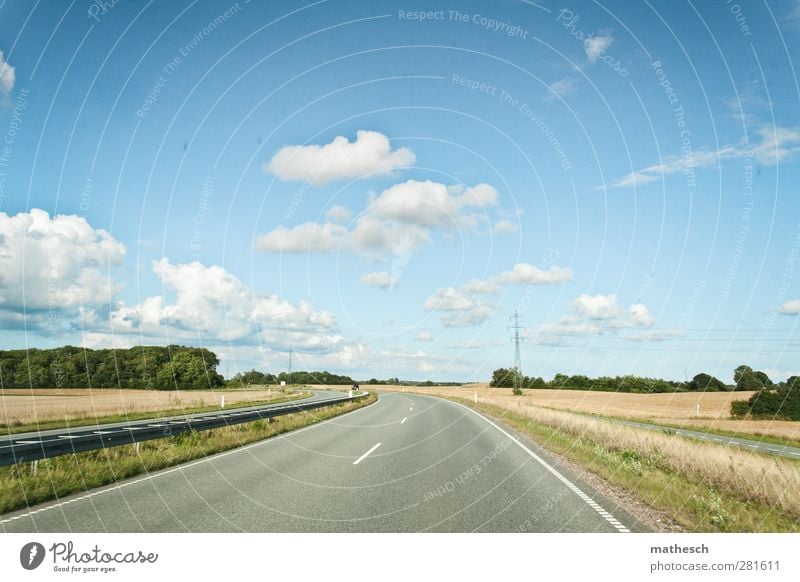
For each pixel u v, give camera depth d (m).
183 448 12.87
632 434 16.36
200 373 66.50
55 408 34.19
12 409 32.75
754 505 8.42
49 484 8.49
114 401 43.47
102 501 7.87
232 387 77.81
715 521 7.07
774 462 11.74
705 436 26.86
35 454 9.09
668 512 7.59
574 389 78.81
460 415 28.55
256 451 13.63
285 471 10.52
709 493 8.33
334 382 120.62
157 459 11.31
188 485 9.08
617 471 10.59
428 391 82.94
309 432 18.84
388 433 18.45
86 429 20.70
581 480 9.88
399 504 7.82
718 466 10.84
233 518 7.01
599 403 53.59
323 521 6.92
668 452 12.96
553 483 9.52
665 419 39.62
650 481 9.48
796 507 8.25
